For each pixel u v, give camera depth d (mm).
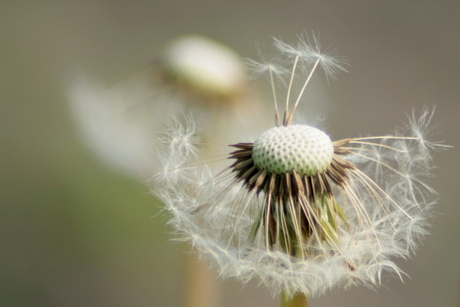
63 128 278
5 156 290
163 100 262
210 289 251
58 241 285
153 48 316
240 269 220
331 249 220
